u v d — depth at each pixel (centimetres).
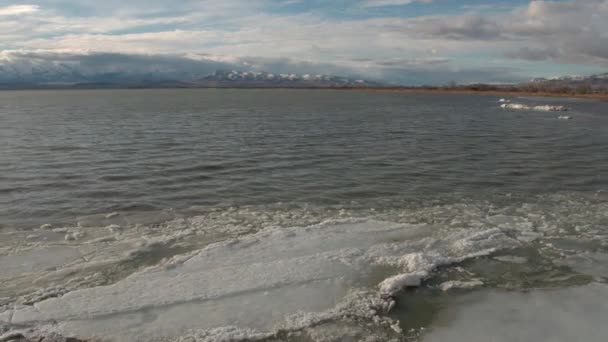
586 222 1305
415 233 1188
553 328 773
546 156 2384
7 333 732
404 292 888
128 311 797
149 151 2438
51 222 1295
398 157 2336
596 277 964
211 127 3712
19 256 1040
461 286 915
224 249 1053
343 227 1215
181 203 1486
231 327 755
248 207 1445
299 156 2334
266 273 938
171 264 971
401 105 7950
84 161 2145
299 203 1496
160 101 9506
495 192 1639
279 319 786
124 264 1002
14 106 7369
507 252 1081
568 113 5688
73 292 860
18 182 1733
